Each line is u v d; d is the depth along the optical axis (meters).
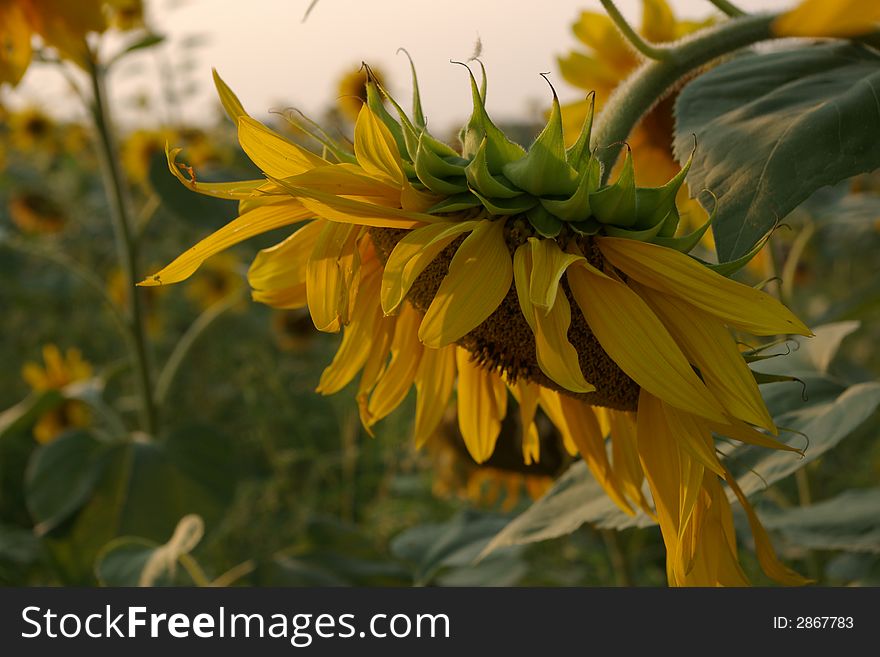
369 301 0.59
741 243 0.49
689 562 0.51
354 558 0.95
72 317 2.28
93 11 1.03
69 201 2.64
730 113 0.52
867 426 1.45
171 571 0.79
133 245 1.26
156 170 1.09
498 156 0.50
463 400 0.64
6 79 1.04
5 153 2.72
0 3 1.01
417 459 1.29
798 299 1.94
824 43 0.54
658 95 0.55
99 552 1.06
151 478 1.10
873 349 1.67
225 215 1.10
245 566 0.96
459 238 0.51
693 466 0.51
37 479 1.09
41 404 1.22
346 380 0.61
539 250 0.48
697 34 0.55
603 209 0.49
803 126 0.50
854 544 0.73
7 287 2.01
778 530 0.76
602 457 0.61
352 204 0.49
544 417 0.88
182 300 2.34
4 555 1.18
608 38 0.84
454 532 0.97
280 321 1.85
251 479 1.43
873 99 0.50
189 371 2.04
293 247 0.59
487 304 0.48
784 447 0.49
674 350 0.48
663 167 0.81
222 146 1.92
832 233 1.98
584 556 1.12
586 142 0.49
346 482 1.40
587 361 0.52
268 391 1.64
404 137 0.51
